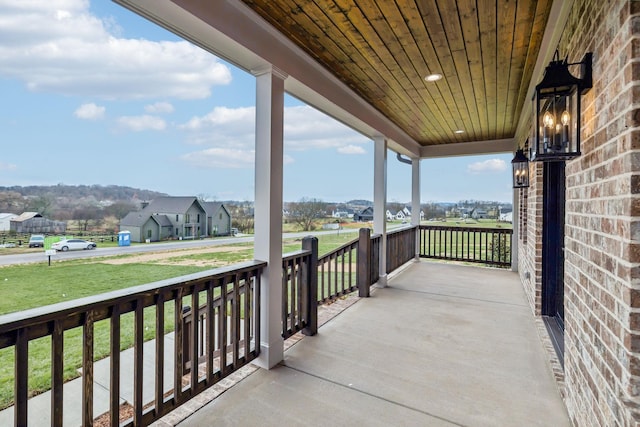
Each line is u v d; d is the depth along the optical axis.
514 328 3.44
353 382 2.42
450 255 7.25
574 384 1.92
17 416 1.30
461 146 6.96
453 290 4.95
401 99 4.18
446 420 2.00
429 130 5.84
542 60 2.95
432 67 3.23
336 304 4.27
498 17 2.37
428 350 2.94
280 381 2.43
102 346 2.11
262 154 2.65
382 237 5.14
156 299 1.84
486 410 2.09
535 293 3.71
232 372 2.40
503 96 4.05
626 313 1.23
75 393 2.06
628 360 1.22
